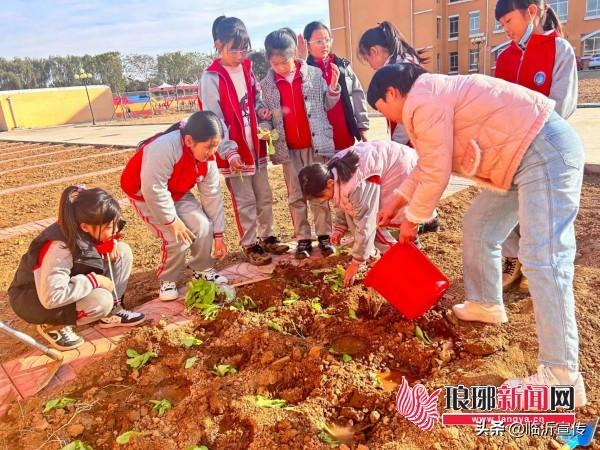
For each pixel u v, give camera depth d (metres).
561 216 2.34
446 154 2.44
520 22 3.27
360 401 2.57
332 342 3.10
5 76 67.94
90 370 2.96
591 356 2.70
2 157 15.90
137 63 64.06
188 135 3.35
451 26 40.47
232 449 2.31
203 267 3.91
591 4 36.66
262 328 3.16
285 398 2.64
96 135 21.17
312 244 4.73
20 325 3.72
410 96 2.45
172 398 2.73
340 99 4.29
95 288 3.19
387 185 3.60
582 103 14.69
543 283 2.31
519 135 2.36
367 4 32.94
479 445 2.18
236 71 4.04
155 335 3.22
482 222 2.90
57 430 2.52
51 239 2.99
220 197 3.91
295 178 4.26
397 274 3.01
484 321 3.05
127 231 5.96
